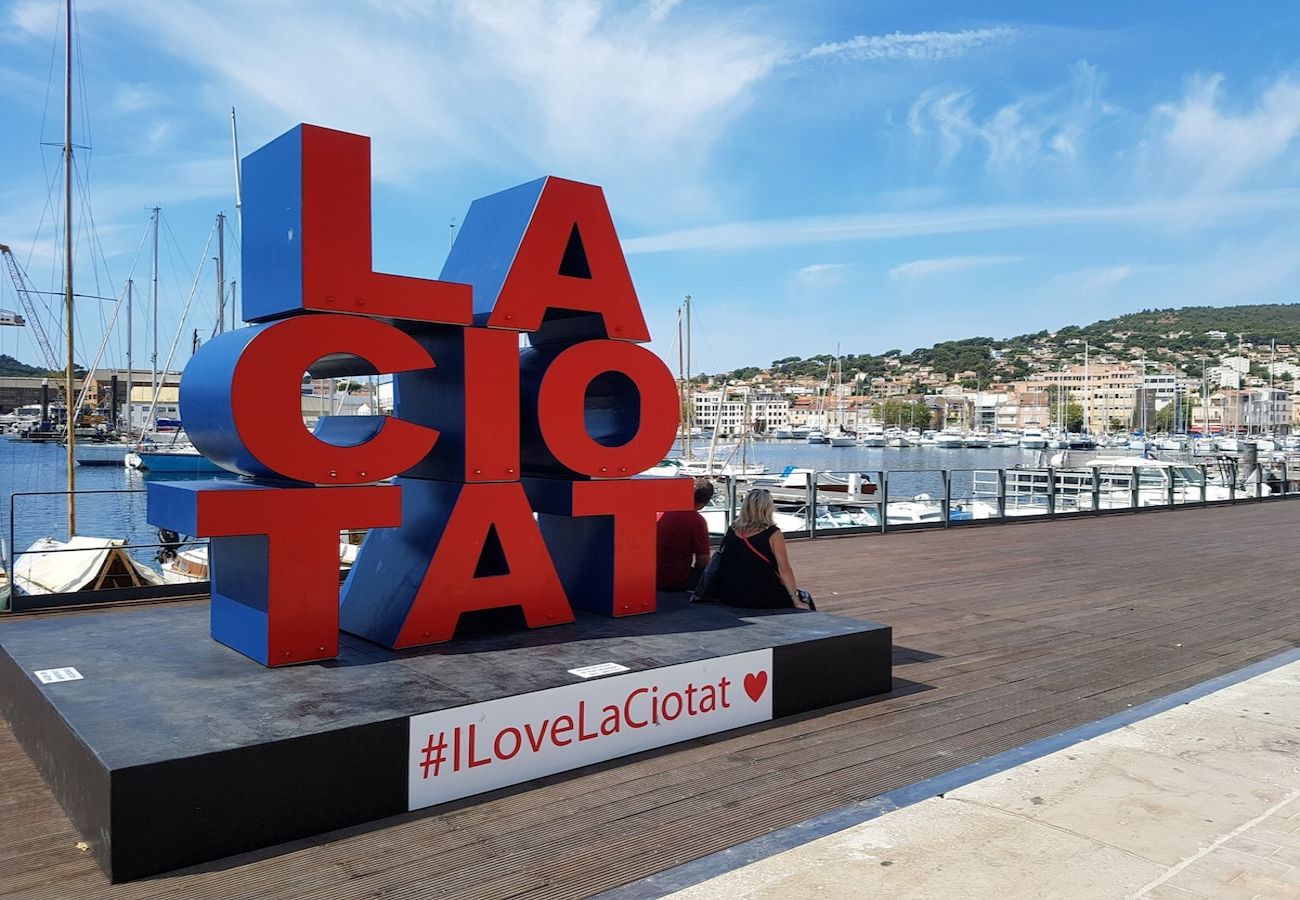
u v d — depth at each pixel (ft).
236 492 14.99
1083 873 11.11
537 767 14.39
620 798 13.71
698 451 280.72
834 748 16.07
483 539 18.11
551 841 12.20
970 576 35.99
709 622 19.69
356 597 19.07
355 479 16.19
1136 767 14.75
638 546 20.47
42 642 17.42
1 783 13.80
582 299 19.53
